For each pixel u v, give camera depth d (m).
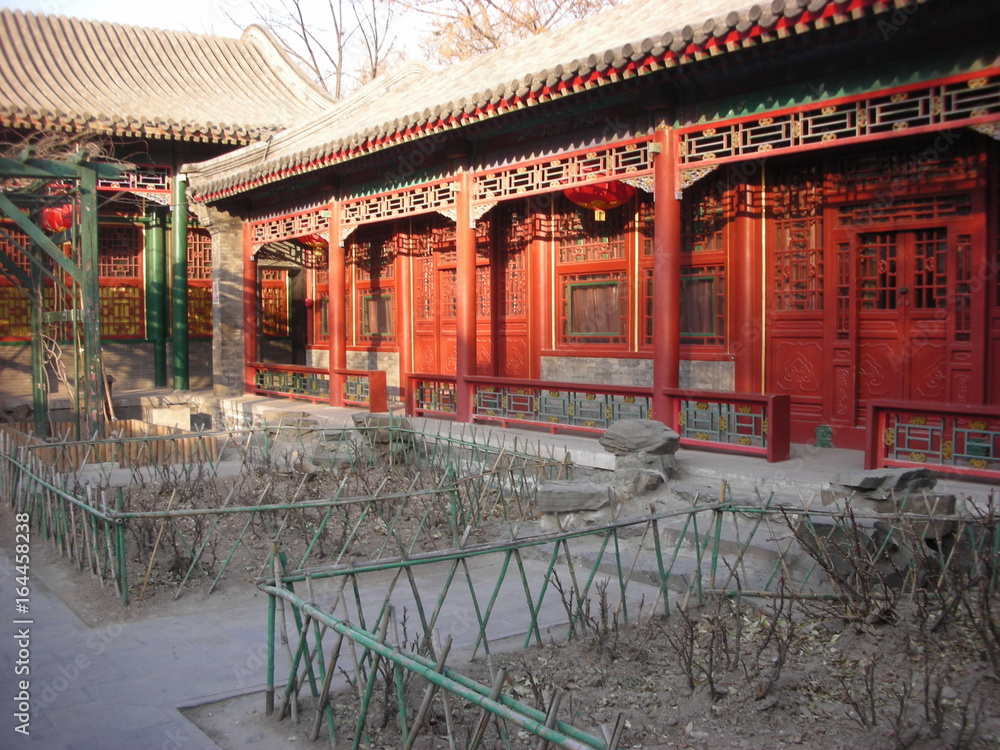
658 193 10.70
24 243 21.72
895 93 8.75
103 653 5.93
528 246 14.66
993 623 5.06
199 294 24.19
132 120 19.23
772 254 11.32
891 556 6.37
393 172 15.25
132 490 11.09
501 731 3.81
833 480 7.45
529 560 8.19
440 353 17.11
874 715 4.41
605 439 9.69
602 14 13.86
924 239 10.00
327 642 6.09
